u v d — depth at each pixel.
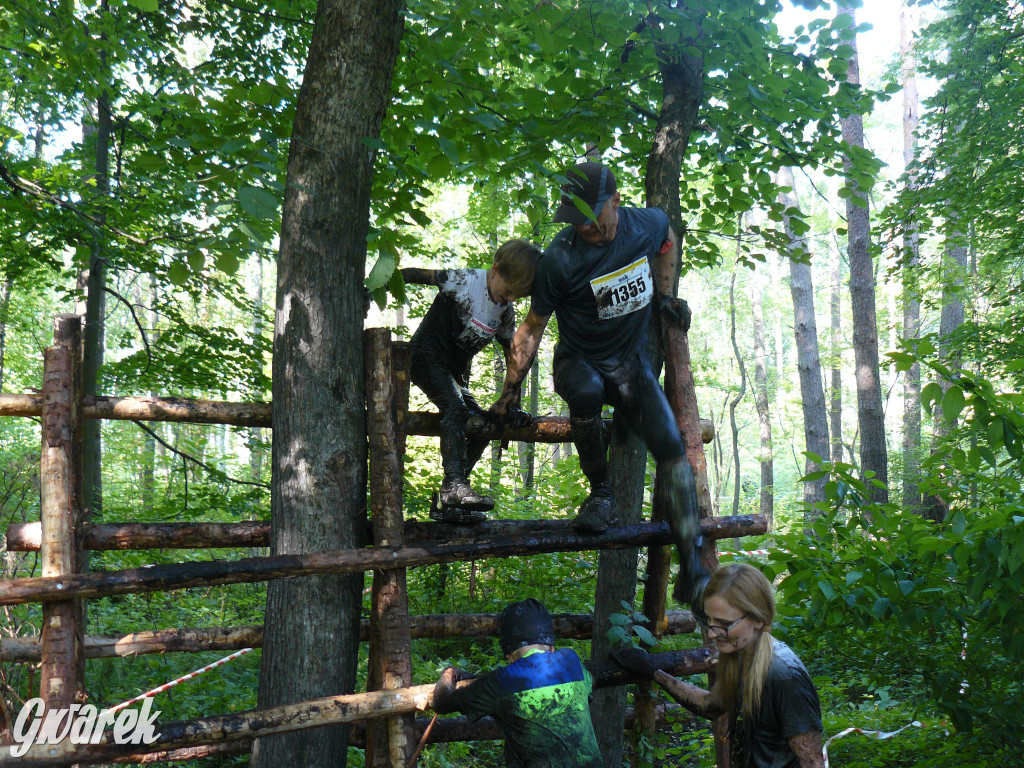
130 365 7.64
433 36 3.79
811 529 4.06
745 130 5.94
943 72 9.40
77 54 5.44
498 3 3.71
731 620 2.26
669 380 3.68
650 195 4.62
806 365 14.23
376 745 2.93
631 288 3.16
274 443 3.15
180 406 3.11
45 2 5.48
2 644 2.93
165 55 7.64
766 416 21.75
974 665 3.67
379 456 3.15
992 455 3.26
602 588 4.14
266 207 2.72
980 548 3.19
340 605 3.05
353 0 3.21
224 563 2.70
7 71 7.49
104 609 6.69
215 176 3.01
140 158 3.49
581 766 2.44
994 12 9.03
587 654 7.05
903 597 3.64
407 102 4.93
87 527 2.91
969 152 9.05
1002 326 9.75
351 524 3.12
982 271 11.45
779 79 4.70
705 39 4.51
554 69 5.20
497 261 3.33
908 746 4.12
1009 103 8.66
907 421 15.19
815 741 2.19
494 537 3.12
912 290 12.68
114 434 14.34
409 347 3.51
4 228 7.02
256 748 2.99
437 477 7.52
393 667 2.90
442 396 3.41
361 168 3.27
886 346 23.09
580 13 4.18
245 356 7.91
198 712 4.79
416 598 7.83
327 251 3.17
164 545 3.04
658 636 3.79
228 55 7.68
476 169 4.30
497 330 3.59
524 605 2.66
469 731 3.40
